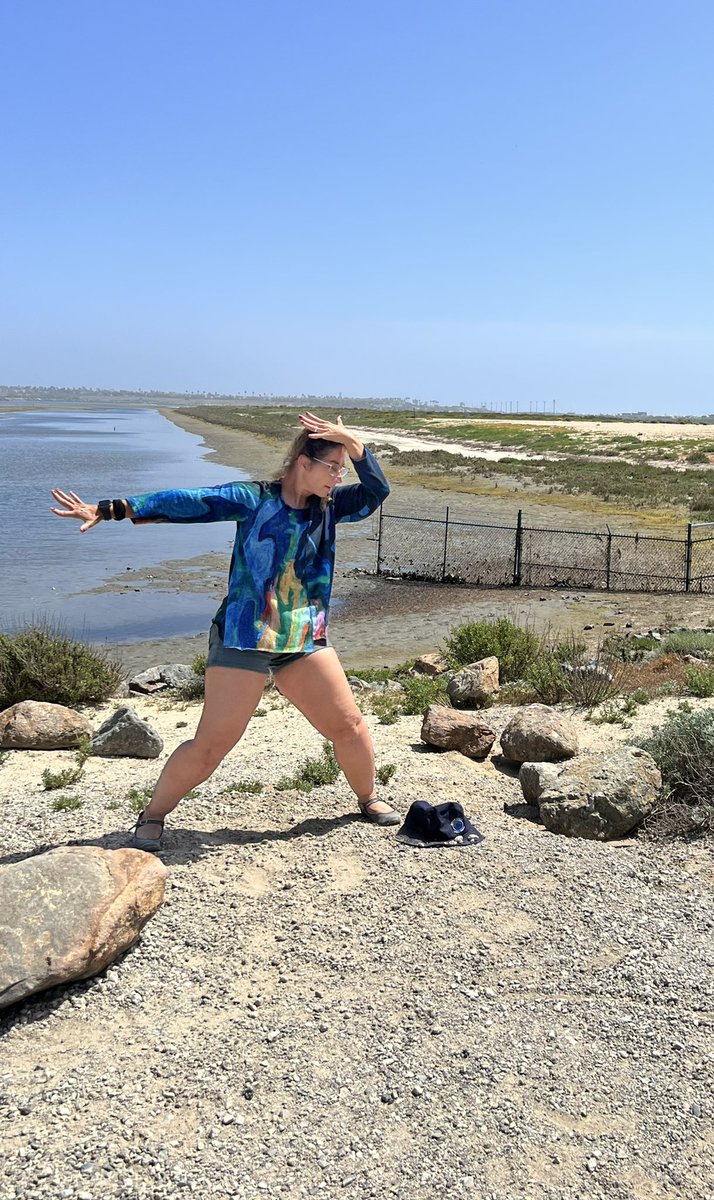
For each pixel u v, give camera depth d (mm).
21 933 3645
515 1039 3508
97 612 19078
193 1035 3518
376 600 21000
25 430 106500
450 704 9984
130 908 3916
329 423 4664
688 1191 2859
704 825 5398
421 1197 2818
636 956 4051
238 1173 2877
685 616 18750
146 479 46875
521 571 23859
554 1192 2842
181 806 5637
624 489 41375
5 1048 3455
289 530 4582
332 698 4988
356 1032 3535
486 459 60844
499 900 4508
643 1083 3301
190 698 11352
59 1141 2979
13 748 7848
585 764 5723
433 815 5133
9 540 29031
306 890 4547
